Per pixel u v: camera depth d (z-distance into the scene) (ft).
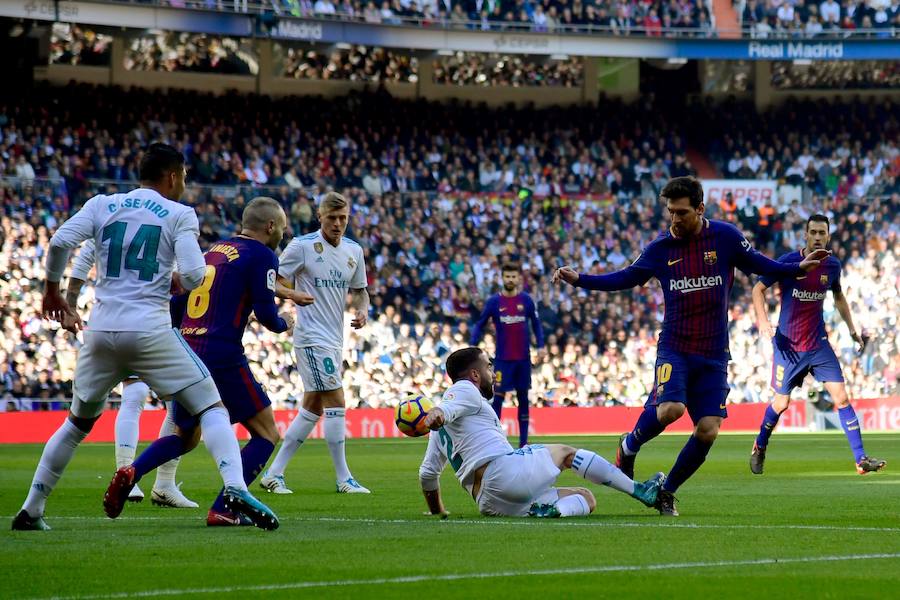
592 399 179.11
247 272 47.50
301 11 204.13
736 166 234.38
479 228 207.31
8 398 154.51
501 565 33.83
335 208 68.54
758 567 33.32
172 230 41.63
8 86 214.48
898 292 202.28
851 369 189.98
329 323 68.03
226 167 205.26
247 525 45.16
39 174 188.65
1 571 32.91
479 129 230.07
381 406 170.50
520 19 219.41
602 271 205.87
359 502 58.65
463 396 47.47
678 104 244.22
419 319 187.73
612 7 222.89
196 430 45.03
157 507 56.39
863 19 227.61
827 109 241.76
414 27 209.46
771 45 222.89
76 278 43.60
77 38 220.43
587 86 251.39
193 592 29.35
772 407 81.56
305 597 28.55
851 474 80.64
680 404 50.08
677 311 50.70
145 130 204.13
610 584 30.30
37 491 43.29
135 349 41.11
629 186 228.43
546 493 48.34
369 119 225.15
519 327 114.11
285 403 164.55
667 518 47.78
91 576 31.99
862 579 31.07
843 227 219.82
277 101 220.64
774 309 196.24
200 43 230.48
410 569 33.12
